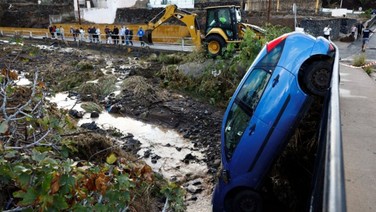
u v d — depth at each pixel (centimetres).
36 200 231
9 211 240
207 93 1209
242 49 1130
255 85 519
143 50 2005
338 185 125
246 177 486
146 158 781
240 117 514
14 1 3891
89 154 559
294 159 502
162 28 2123
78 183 267
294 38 502
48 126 353
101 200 272
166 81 1362
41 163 248
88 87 1321
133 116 1074
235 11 1311
